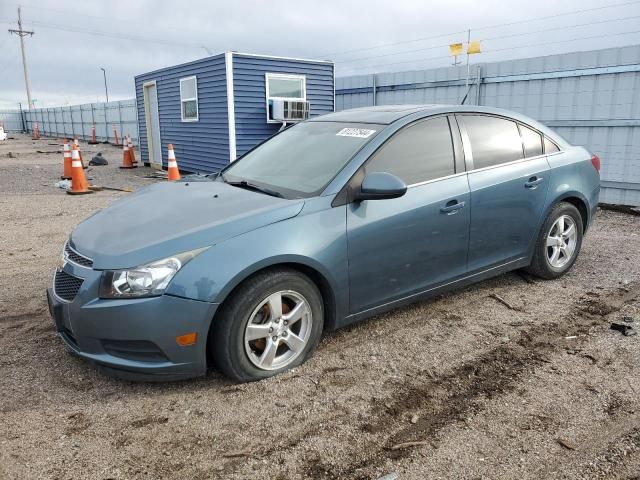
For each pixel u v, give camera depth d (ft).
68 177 41.86
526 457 8.10
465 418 9.11
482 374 10.61
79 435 8.66
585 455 8.13
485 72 32.96
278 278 10.05
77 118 121.70
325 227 10.61
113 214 11.50
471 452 8.22
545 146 15.37
